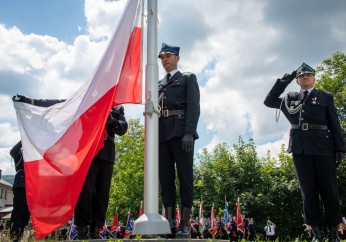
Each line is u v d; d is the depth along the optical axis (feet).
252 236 75.20
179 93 18.76
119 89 18.22
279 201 99.86
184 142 17.56
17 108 19.43
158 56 17.72
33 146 18.13
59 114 19.02
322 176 18.81
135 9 18.53
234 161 107.24
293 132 19.53
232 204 101.91
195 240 14.48
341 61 99.71
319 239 18.61
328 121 19.43
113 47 18.34
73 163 17.38
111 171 22.00
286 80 20.33
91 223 21.38
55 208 17.10
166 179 18.78
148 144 15.92
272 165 111.04
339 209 18.83
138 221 14.94
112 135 22.04
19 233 23.45
